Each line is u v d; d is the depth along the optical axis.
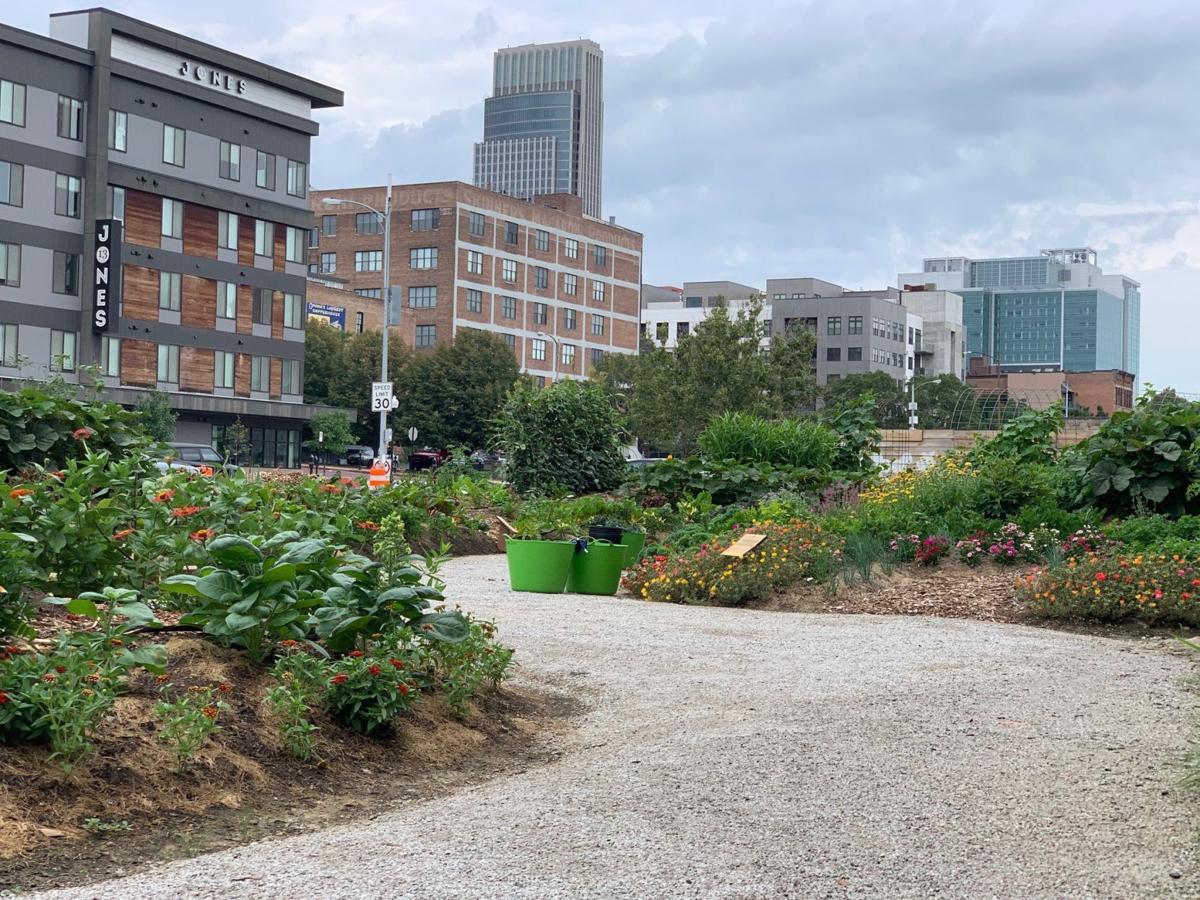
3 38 49.00
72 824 5.07
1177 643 10.87
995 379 156.38
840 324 144.62
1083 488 16.67
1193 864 4.87
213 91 57.97
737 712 7.93
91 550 7.84
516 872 4.77
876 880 4.71
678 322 152.38
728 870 4.81
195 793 5.58
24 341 50.44
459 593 13.83
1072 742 6.98
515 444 24.86
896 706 8.02
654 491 21.95
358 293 89.94
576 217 102.88
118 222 52.22
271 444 62.91
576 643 10.49
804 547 14.42
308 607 7.23
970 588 13.63
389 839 5.20
